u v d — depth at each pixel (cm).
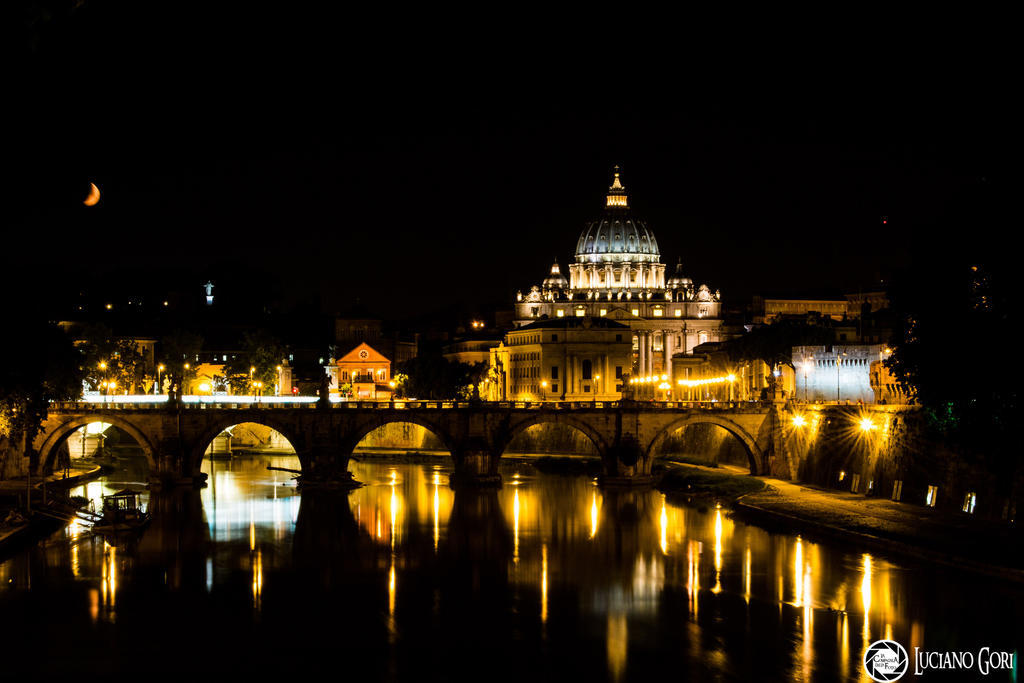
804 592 10062
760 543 12294
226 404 18938
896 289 10550
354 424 17612
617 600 10050
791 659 8388
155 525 13800
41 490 15338
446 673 8212
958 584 10162
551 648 8738
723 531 13138
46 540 12769
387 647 8794
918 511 12962
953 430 10412
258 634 9125
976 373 9656
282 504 15662
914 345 10400
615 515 14562
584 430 17775
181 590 10500
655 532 13225
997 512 12012
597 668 8275
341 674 8200
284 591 10494
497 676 8150
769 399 18800
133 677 8131
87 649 8731
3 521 12838
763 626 9150
